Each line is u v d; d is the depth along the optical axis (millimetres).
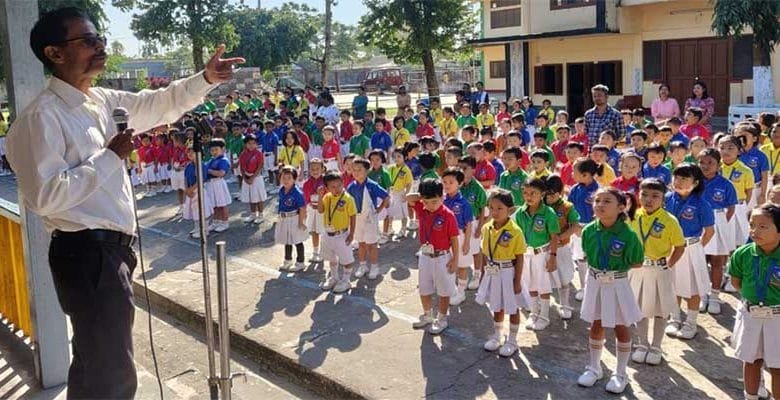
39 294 3955
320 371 4609
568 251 5352
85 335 2479
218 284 3219
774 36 14789
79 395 2473
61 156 2344
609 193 4117
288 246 7082
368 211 6613
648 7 19625
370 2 23609
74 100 2453
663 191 4504
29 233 3912
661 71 19594
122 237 2590
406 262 7215
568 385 4281
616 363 4383
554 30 21219
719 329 5082
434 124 15383
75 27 2400
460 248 5840
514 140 8828
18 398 3920
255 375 4922
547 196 5219
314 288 6438
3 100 22766
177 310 6117
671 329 5020
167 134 12211
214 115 17188
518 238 4672
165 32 23766
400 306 5859
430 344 5008
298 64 46094
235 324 5547
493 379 4398
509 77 23297
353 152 12500
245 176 9352
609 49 20672
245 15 34469
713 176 5594
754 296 3670
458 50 24969
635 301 4195
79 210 2475
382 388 4324
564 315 5395
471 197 6305
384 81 39594
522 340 5031
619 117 8000
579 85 21672
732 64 18312
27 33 3658
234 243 8359
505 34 22812
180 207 10555
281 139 12805
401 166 8195
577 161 6023
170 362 5086
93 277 2473
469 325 5379
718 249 5426
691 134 9234
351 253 6336
